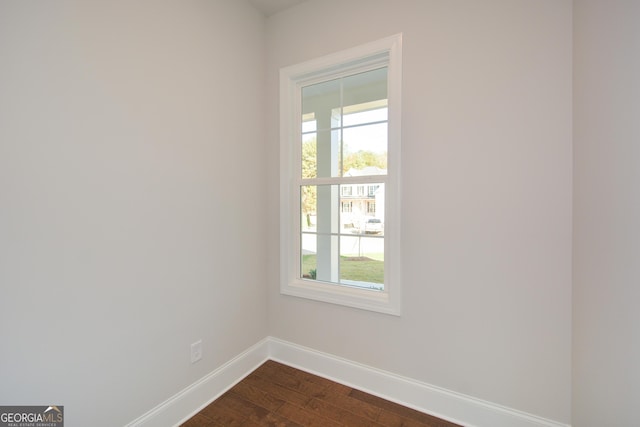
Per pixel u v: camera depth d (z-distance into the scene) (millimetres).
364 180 2006
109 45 1324
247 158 2135
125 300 1414
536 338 1474
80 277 1249
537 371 1478
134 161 1435
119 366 1396
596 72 1229
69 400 1227
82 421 1268
